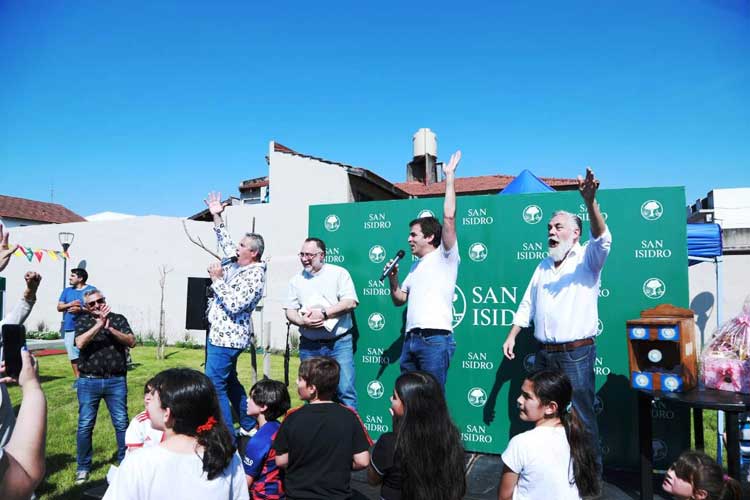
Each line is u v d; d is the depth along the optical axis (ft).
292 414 9.58
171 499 6.75
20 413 5.68
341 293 15.31
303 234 48.01
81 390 14.74
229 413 15.02
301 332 15.80
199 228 50.37
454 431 8.36
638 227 14.29
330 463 9.11
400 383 8.51
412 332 13.67
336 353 15.37
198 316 18.44
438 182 69.82
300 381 10.12
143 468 6.80
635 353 11.69
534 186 18.61
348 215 17.40
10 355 6.09
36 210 90.94
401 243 16.72
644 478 11.33
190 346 47.47
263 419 11.25
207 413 7.33
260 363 36.58
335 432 9.23
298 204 48.47
